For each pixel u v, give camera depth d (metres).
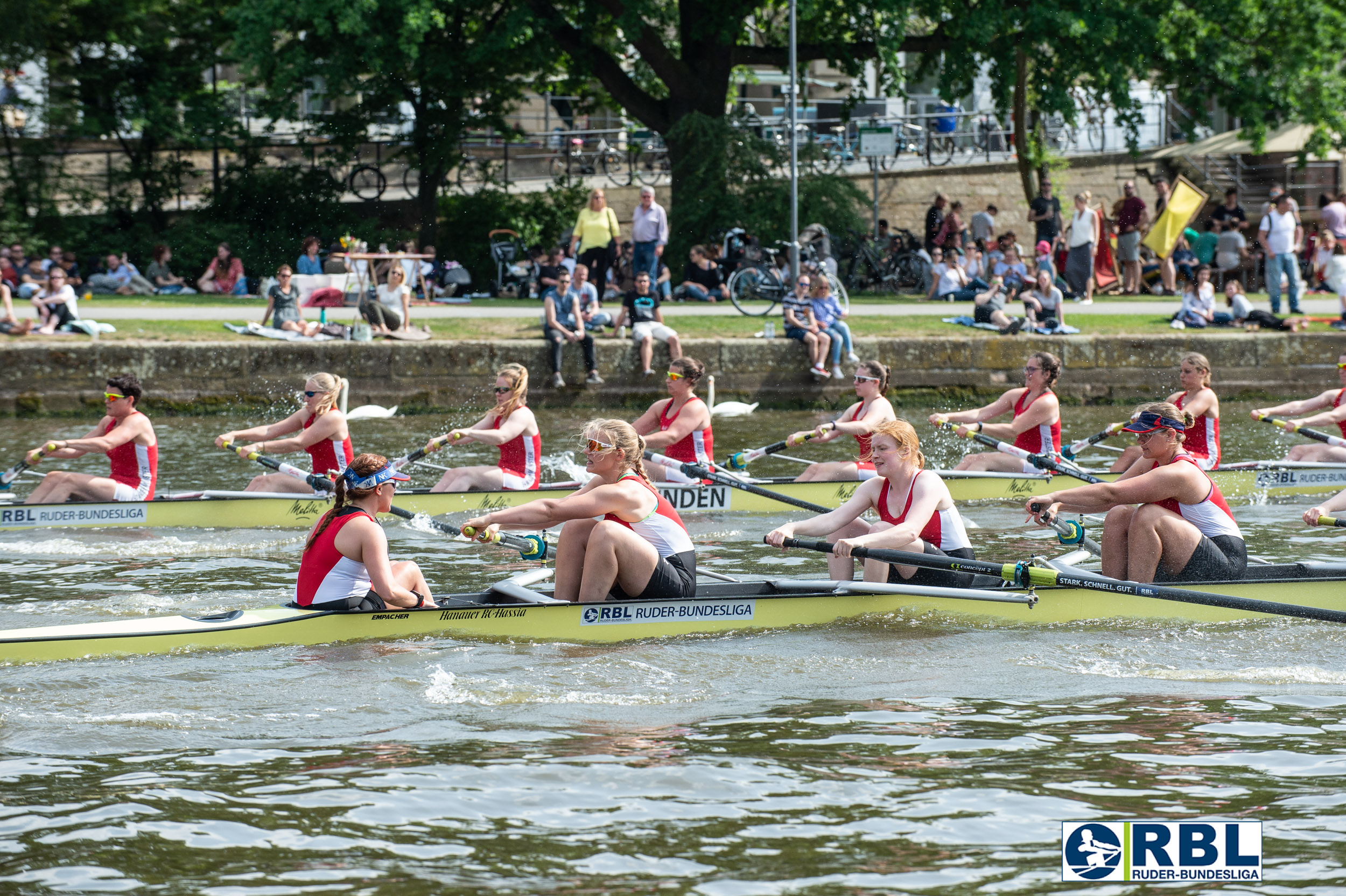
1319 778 20.88
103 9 111.75
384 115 117.31
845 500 48.66
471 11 110.12
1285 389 84.06
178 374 75.06
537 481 46.66
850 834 18.91
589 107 134.38
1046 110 102.69
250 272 112.00
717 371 79.94
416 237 117.69
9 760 21.64
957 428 47.84
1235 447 62.28
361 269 88.25
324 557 28.81
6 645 26.55
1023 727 23.52
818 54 110.31
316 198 118.69
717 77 111.12
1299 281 90.38
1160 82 116.31
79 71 116.19
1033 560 32.53
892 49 97.12
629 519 29.53
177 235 112.75
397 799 20.12
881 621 30.92
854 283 108.75
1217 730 23.28
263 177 118.81
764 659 27.94
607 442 29.31
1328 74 107.75
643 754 22.11
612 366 79.06
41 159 114.25
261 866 17.81
